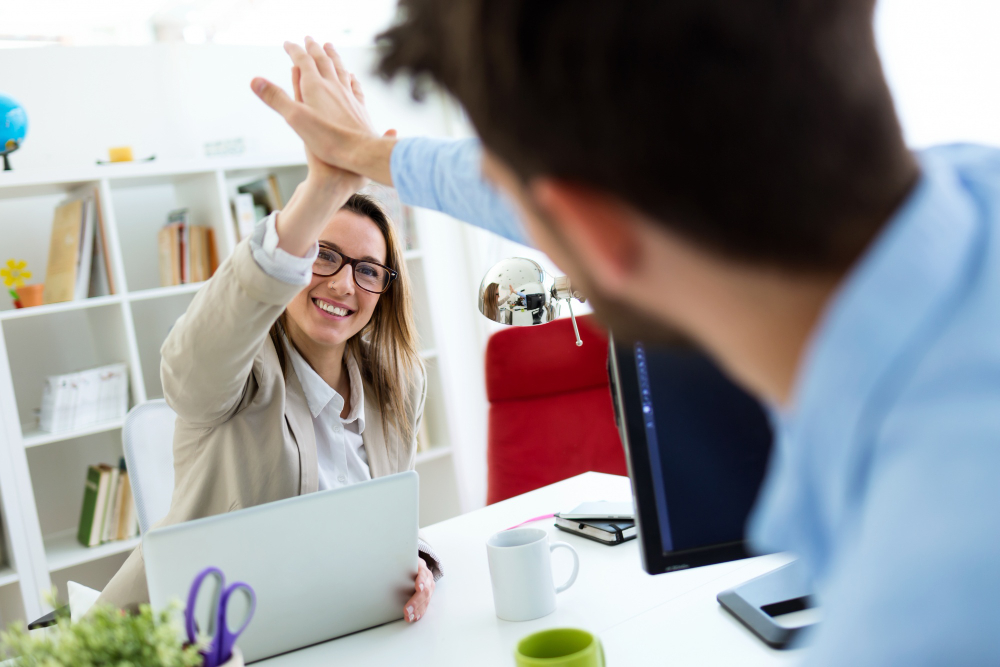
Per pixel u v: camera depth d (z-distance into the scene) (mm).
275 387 1462
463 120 325
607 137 261
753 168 253
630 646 981
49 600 782
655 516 910
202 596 994
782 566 1126
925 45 1910
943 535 217
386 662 1031
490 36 278
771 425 921
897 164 270
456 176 858
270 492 1435
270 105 1033
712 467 918
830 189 257
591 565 1296
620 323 325
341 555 1092
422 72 321
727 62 251
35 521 2576
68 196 3014
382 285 1651
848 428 258
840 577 257
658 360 904
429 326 3570
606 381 2592
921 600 214
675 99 253
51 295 2836
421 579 1203
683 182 257
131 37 3389
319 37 3715
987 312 244
